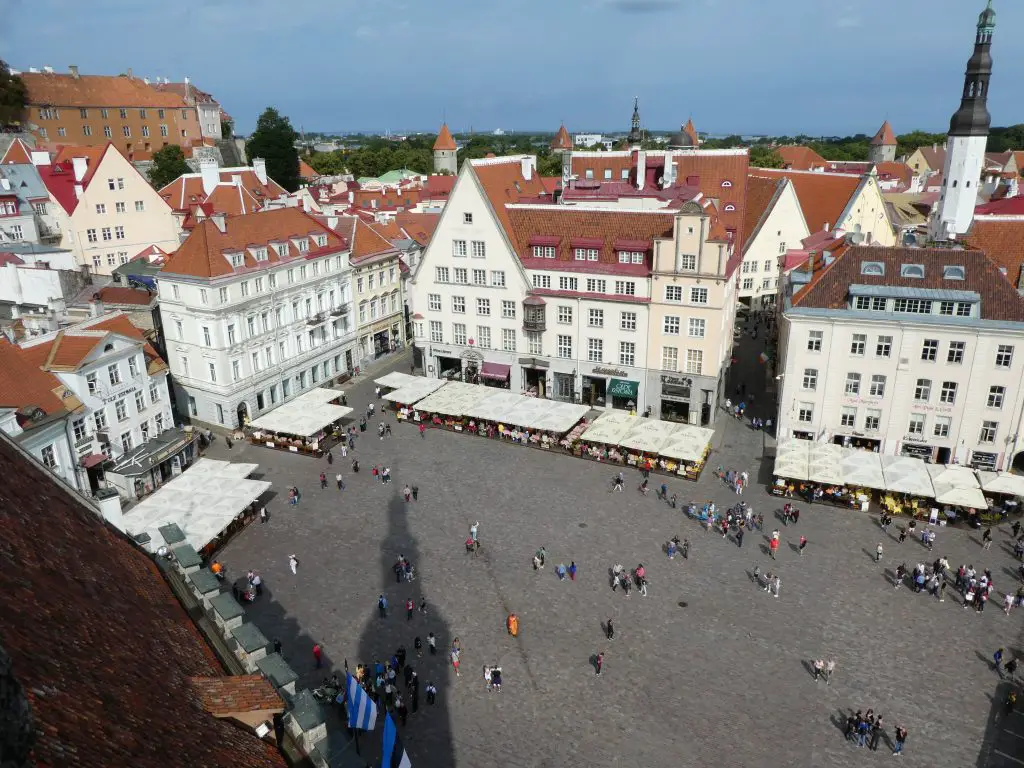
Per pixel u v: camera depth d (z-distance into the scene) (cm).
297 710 2144
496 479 7700
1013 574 6003
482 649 5244
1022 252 8706
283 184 19125
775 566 6144
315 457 8194
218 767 1591
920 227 15450
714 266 8219
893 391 7444
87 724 1399
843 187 13000
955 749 4359
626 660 5119
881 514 6931
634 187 10862
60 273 9125
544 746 4425
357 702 3900
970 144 10950
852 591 5809
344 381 10475
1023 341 6869
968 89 10900
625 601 5728
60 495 2620
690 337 8594
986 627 5391
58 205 12206
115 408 7281
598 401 9550
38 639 1550
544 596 5803
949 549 6359
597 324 9062
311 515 7012
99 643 1767
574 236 9206
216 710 1881
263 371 8962
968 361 7100
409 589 5897
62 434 6388
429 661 5138
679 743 4431
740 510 6831
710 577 6019
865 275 7556
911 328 7188
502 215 9662
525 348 9625
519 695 4825
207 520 6184
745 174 10888
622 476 7731
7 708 909
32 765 1014
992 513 6850
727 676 4953
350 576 6075
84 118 17638
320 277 9688
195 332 8388
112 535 2712
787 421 7962
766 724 4562
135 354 7469
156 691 1745
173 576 2831
